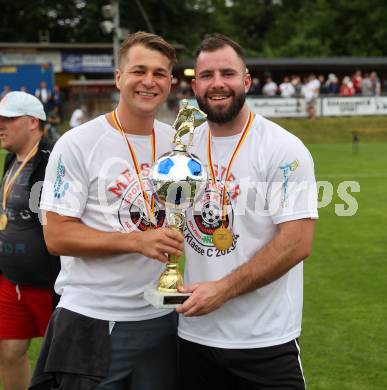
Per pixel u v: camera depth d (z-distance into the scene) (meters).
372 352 4.87
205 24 40.25
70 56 30.33
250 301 2.88
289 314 2.95
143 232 2.75
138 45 2.81
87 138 2.90
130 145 2.95
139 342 2.96
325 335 5.20
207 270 2.91
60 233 2.84
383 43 45.72
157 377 3.06
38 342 5.26
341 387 4.30
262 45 57.62
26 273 3.75
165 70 2.85
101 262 2.90
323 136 24.56
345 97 26.31
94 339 2.89
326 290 6.35
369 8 45.81
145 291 2.83
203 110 2.87
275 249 2.77
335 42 47.75
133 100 2.85
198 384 3.03
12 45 29.59
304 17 53.69
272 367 2.89
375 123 25.83
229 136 2.92
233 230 2.88
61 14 37.09
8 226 3.76
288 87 26.28
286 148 2.82
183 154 2.85
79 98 23.89
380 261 7.43
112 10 19.44
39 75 27.70
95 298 2.91
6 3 36.56
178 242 2.71
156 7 37.84
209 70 2.81
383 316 5.62
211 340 2.93
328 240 8.50
